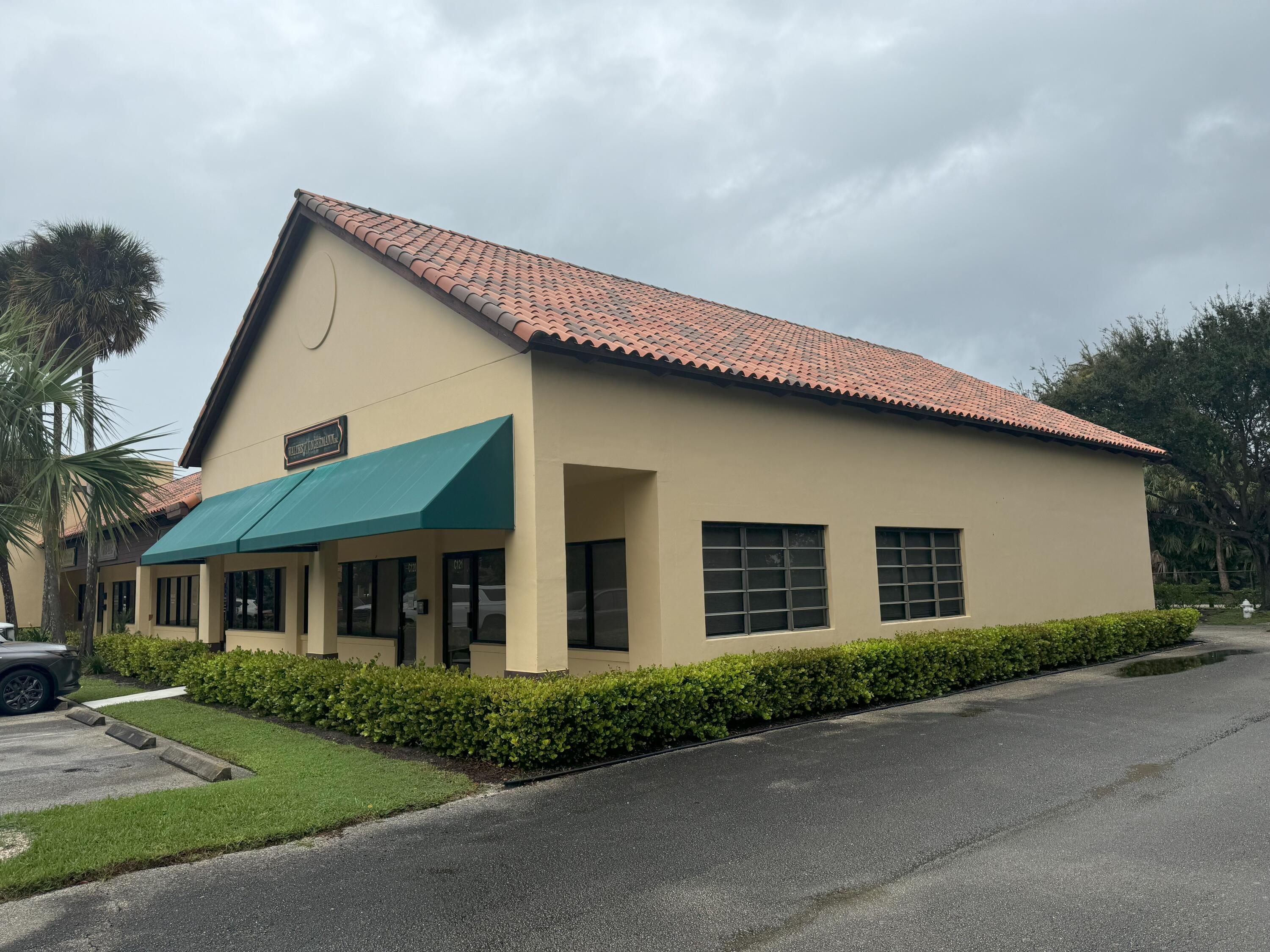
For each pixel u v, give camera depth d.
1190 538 33.31
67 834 6.19
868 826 6.37
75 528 23.69
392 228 13.02
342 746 9.33
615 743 8.66
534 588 9.12
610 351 9.59
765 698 10.25
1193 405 27.84
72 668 13.54
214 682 12.73
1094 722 10.15
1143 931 4.52
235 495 15.46
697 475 10.96
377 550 15.25
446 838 6.27
